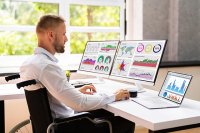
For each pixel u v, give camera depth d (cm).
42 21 174
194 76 341
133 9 353
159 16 351
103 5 342
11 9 301
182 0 354
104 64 245
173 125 140
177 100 175
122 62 226
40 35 176
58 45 179
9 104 285
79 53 336
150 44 206
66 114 175
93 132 171
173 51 364
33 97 160
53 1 316
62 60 326
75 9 329
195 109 162
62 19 179
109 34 348
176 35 357
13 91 224
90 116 161
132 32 356
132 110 159
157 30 351
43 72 157
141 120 143
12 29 301
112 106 170
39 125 166
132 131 192
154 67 196
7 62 302
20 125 207
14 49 305
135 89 223
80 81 264
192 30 365
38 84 159
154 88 324
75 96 160
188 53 366
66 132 165
